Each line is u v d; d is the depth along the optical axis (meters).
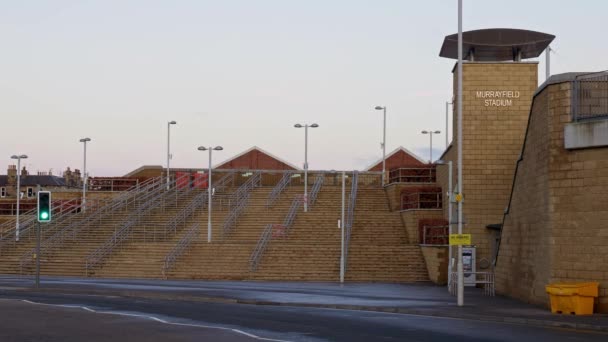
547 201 25.44
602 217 23.77
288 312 25.02
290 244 48.75
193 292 33.16
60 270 47.31
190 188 63.81
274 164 87.06
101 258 47.44
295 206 56.41
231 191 62.69
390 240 50.94
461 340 17.41
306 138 59.06
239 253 46.88
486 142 43.09
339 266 45.44
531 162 27.83
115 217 56.62
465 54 46.66
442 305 26.69
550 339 17.66
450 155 46.91
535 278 26.91
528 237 28.09
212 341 17.12
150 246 48.50
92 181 69.81
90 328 19.81
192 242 47.97
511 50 45.41
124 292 32.56
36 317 22.64
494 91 43.31
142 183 67.44
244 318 22.72
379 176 72.88
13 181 114.44
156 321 21.61
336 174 72.12
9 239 54.16
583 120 24.69
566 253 24.62
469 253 40.12
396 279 44.19
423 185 54.62
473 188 42.88
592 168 24.14
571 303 22.94
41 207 34.25
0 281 40.59
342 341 17.12
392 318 22.95
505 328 20.14
